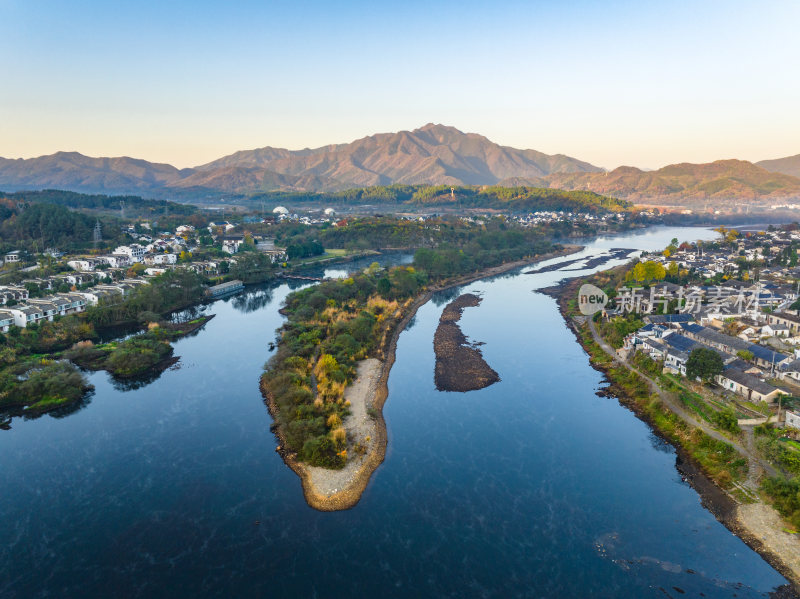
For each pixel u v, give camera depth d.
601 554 65.38
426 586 60.28
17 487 78.88
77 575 61.53
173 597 58.50
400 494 77.94
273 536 68.56
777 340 126.81
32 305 156.62
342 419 97.69
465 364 132.25
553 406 108.81
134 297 173.25
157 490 78.12
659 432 96.88
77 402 108.62
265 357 136.50
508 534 69.19
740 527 69.62
